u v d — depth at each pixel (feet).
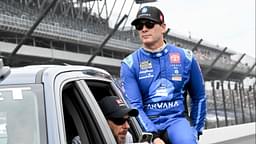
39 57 112.27
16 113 9.50
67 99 10.80
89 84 11.78
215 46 152.46
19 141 9.19
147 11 15.62
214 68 131.03
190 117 16.60
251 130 90.84
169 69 15.81
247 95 93.71
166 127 15.44
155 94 15.70
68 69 10.96
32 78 9.93
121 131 12.34
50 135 9.07
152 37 15.64
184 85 16.10
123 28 131.13
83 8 130.93
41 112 9.35
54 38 117.29
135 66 15.83
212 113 75.36
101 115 10.94
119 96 13.35
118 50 134.31
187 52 16.19
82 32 126.41
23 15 104.47
